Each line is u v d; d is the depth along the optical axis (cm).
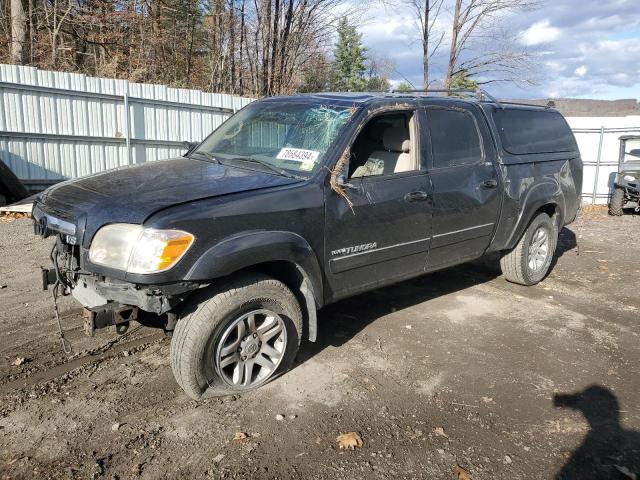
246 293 330
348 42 4675
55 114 1167
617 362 426
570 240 924
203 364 323
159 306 307
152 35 2112
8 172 1035
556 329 491
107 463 282
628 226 1112
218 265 308
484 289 604
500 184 518
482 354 432
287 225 346
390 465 290
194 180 359
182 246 299
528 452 307
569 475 288
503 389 377
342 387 370
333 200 374
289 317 358
